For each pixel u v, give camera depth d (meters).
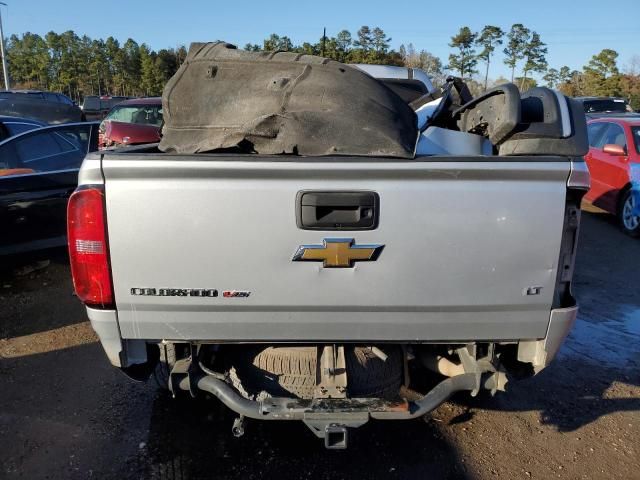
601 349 4.64
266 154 2.57
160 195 2.37
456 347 2.91
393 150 2.50
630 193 8.45
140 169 2.35
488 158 2.42
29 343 4.60
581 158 2.52
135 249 2.42
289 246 2.42
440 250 2.46
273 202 2.38
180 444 3.24
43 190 5.82
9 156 6.07
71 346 4.54
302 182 2.38
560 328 2.63
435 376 3.68
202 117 2.89
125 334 2.55
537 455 3.21
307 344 2.74
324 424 2.50
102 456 3.12
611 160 8.93
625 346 4.70
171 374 2.70
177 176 2.36
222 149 2.67
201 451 3.18
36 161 6.27
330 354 2.71
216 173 2.36
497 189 2.44
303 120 2.59
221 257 2.43
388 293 2.49
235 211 2.39
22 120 7.96
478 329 2.60
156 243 2.41
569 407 3.73
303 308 2.51
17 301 5.56
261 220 2.40
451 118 3.42
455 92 3.67
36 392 3.80
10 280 6.16
